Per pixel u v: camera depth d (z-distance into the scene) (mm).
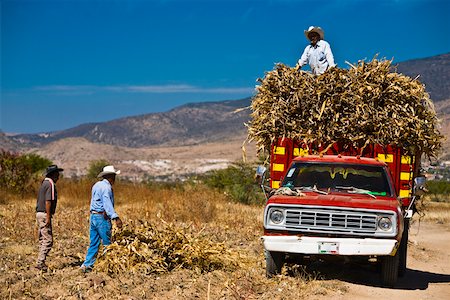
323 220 9859
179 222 18344
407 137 11438
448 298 9805
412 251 16125
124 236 11070
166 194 25766
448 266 14031
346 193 10688
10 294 8641
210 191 28594
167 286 9516
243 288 9500
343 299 9219
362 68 11695
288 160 11859
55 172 10938
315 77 11992
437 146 11797
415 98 11602
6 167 27125
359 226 9781
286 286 9750
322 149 11766
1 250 12656
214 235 15734
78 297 8695
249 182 31141
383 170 11141
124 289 9250
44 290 9234
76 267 10898
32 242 13812
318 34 13281
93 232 10617
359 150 11688
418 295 9891
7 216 18375
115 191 27516
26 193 26969
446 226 25875
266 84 12078
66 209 21656
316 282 10203
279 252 10352
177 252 10875
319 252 9758
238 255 11633
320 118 11586
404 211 11266
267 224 10062
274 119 11719
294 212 9961
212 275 10406
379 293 9859
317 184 11000
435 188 50438
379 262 10789
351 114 11562
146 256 10500
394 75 11617
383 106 11578
